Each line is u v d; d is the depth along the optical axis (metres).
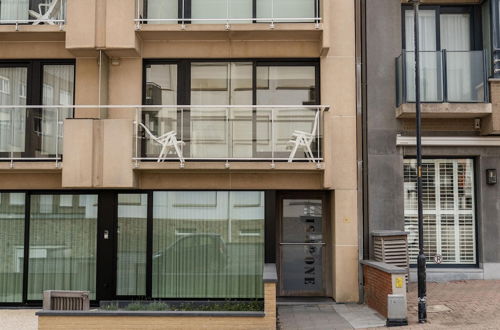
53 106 12.08
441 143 12.91
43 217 12.78
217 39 13.02
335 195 12.68
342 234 12.63
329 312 11.50
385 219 12.91
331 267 13.13
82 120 12.03
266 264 11.95
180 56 13.06
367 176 12.97
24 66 13.23
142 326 9.62
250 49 13.05
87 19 12.39
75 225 12.75
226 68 13.26
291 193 13.45
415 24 10.29
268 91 13.20
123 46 12.37
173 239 12.67
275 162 12.05
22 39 12.99
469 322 9.62
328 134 12.09
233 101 13.17
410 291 12.19
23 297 12.60
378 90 13.11
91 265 12.67
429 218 13.35
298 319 10.87
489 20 12.88
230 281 12.59
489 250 13.01
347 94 12.88
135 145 12.12
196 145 12.24
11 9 13.16
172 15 13.14
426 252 13.30
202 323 9.59
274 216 12.57
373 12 13.25
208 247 12.66
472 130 13.00
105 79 12.87
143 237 12.62
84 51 12.62
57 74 13.23
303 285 13.31
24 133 12.48
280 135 12.28
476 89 12.53
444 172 13.41
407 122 13.04
